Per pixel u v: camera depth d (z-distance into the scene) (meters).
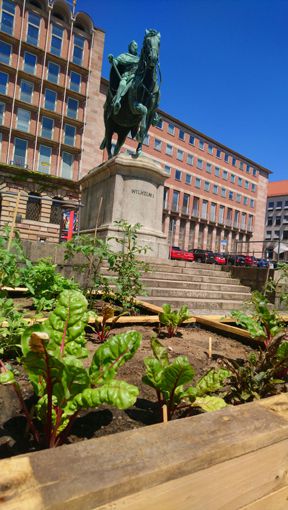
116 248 9.25
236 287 9.48
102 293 5.86
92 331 3.98
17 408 1.89
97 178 11.52
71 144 40.12
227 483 1.25
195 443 1.23
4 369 1.72
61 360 1.38
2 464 1.01
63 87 38.91
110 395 1.39
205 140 63.56
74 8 39.97
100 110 41.84
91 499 0.95
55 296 4.97
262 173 76.88
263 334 3.67
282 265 7.79
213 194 65.25
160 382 1.86
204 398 1.92
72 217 11.80
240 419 1.47
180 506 1.12
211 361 3.18
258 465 1.34
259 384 2.22
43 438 1.60
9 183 34.84
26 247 6.42
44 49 37.94
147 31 10.00
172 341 3.87
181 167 59.25
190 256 35.72
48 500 0.90
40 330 1.59
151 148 54.47
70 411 1.43
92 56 41.09
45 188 36.50
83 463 1.06
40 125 38.28
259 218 75.75
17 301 5.40
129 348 1.69
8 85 36.50
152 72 10.29
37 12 37.75
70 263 6.91
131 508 1.02
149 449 1.17
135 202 10.21
